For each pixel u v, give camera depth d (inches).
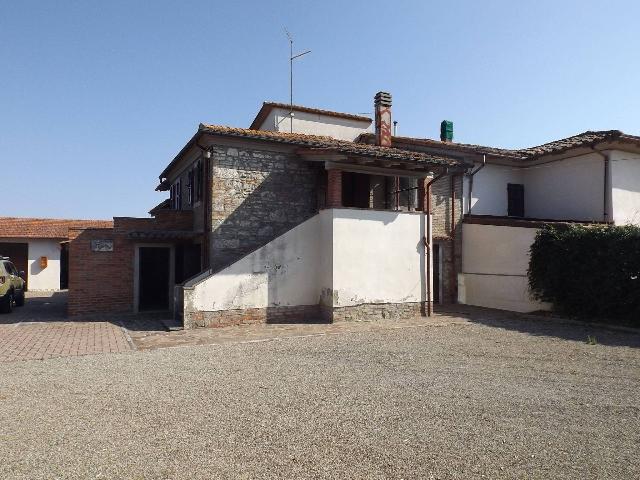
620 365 286.8
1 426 180.4
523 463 148.7
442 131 828.0
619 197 593.6
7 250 890.7
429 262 517.0
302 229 483.8
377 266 487.8
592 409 203.0
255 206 513.0
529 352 325.1
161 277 583.2
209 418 188.9
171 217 577.3
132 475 140.1
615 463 149.1
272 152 524.7
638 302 429.1
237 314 445.7
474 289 619.5
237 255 500.7
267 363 289.7
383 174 511.5
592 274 462.6
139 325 450.9
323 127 769.6
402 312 499.2
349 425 181.3
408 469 144.0
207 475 140.0
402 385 239.1
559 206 651.5
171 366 281.1
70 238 518.6
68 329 425.7
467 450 158.6
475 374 263.4
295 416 191.5
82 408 201.8
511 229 568.7
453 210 641.0
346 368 276.8
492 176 679.7
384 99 629.0
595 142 573.6
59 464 147.3
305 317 481.1
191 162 606.9
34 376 256.7
